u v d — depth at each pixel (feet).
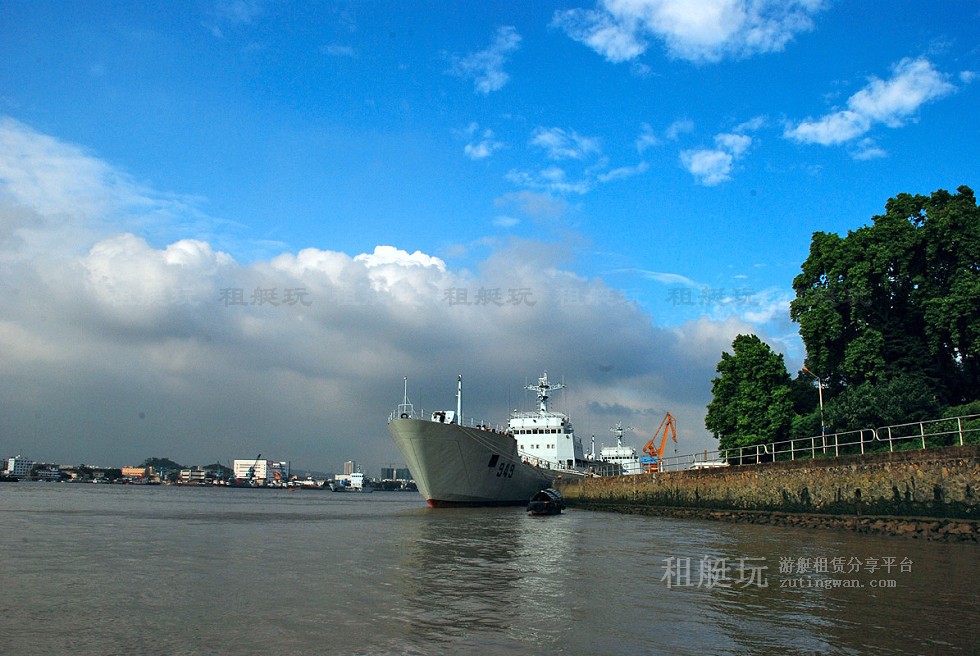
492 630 47.16
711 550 95.35
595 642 44.34
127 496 382.01
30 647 41.83
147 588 61.82
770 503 150.92
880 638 45.47
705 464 213.25
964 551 91.61
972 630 47.83
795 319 188.44
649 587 64.95
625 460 367.04
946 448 108.99
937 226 164.04
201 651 41.19
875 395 153.99
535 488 247.09
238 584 64.18
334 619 49.62
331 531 126.93
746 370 206.49
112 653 40.68
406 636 45.16
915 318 175.42
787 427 201.87
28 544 99.50
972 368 171.42
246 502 326.24
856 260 176.76
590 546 101.50
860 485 125.80
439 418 216.74
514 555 89.86
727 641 44.73
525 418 302.25
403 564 79.36
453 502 216.54
